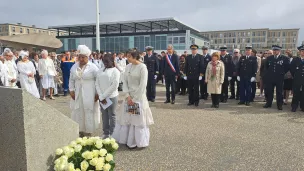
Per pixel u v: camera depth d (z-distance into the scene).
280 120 6.36
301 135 5.16
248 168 3.65
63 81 10.21
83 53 4.65
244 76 8.37
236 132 5.33
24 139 2.25
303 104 7.39
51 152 2.55
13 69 7.43
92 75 4.70
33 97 2.33
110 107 4.65
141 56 4.46
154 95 9.03
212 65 7.77
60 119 2.66
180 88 11.76
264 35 96.06
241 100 8.59
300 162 3.86
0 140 2.38
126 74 4.50
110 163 2.72
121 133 4.49
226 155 4.11
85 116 4.73
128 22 34.94
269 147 4.48
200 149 4.37
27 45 13.45
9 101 2.28
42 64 9.06
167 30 37.25
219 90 7.75
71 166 2.46
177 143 4.66
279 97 7.68
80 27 38.62
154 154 4.14
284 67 7.62
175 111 7.35
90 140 2.85
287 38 98.81
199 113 7.09
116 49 36.88
